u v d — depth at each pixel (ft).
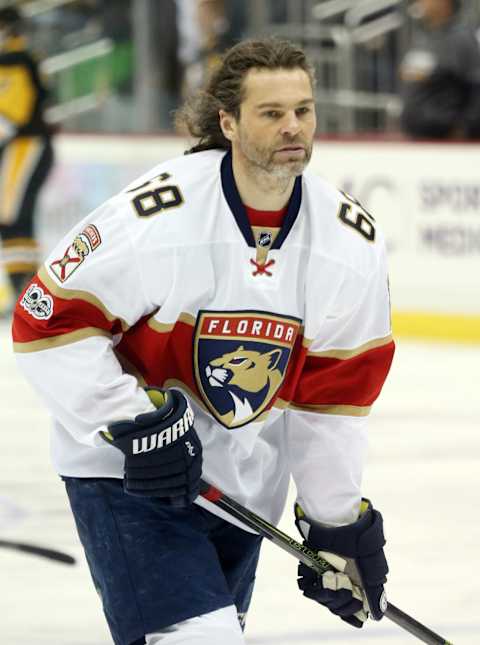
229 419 19.20
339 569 20.16
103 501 18.94
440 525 36.52
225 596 18.33
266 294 18.72
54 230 77.10
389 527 36.37
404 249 68.28
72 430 18.57
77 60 81.97
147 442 17.75
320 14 76.74
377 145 68.95
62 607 29.76
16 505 37.91
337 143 70.38
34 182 69.97
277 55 17.87
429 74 68.59
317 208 18.90
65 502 38.34
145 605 18.26
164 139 74.69
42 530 35.58
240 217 18.44
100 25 80.59
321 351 19.61
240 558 20.35
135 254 18.15
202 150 19.25
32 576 31.91
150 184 18.60
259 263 18.65
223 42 76.13
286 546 19.72
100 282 18.16
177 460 17.92
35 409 51.24
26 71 69.21
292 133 17.75
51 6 82.07
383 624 28.76
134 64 79.56
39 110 69.97
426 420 49.16
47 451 44.37
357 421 20.04
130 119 80.48
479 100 68.33
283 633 28.07
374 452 44.50
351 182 70.08
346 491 20.15
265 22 76.23
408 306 68.44
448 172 66.44
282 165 17.88
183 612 18.03
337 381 19.79
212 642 17.65
